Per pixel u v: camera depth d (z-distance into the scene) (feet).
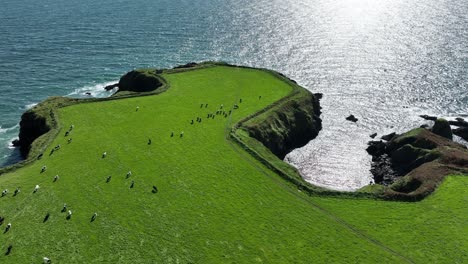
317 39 614.75
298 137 365.20
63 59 547.90
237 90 402.93
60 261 195.00
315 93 450.30
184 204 239.09
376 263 203.72
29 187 247.50
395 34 624.18
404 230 226.58
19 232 211.61
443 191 259.60
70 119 338.34
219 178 266.16
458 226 228.43
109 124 330.13
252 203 244.63
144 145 299.17
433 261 205.05
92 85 476.54
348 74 497.46
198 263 198.18
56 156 282.15
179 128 326.03
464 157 296.71
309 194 258.16
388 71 500.74
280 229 224.33
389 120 398.62
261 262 200.75
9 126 384.47
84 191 245.65
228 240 213.66
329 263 202.49
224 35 646.33
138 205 236.02
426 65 510.99
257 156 293.02
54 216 223.92
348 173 322.14
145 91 423.64
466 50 549.54
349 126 390.01
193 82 419.95
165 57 560.61
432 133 342.23
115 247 205.05
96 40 621.31
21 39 619.26
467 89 449.89
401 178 284.61
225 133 321.73
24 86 467.52
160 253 202.90
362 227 228.84
